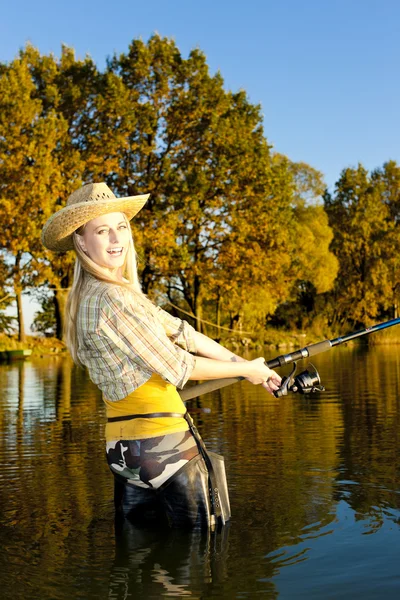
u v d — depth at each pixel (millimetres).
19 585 2383
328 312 45938
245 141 31156
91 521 3189
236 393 10094
